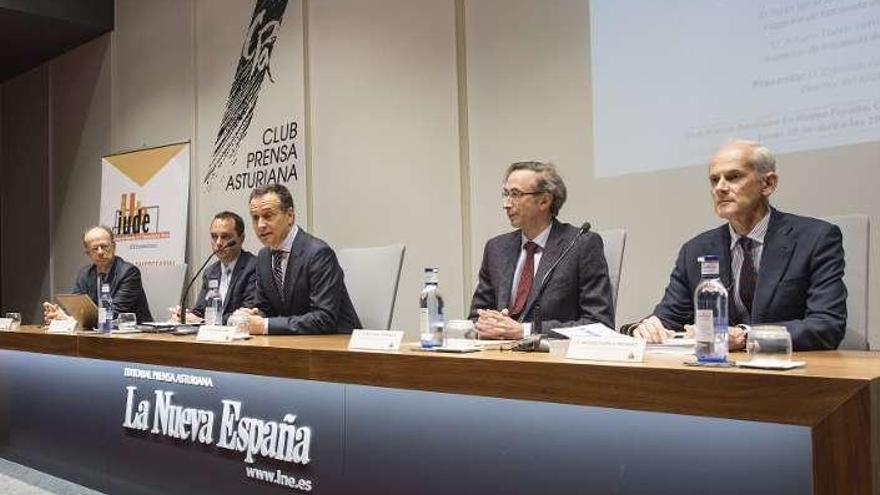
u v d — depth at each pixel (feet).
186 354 6.95
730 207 6.23
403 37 12.95
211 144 16.47
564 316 6.98
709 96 9.59
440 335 5.56
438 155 12.41
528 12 11.35
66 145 20.45
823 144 8.71
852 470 3.27
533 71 11.30
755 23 9.21
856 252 6.43
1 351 10.36
